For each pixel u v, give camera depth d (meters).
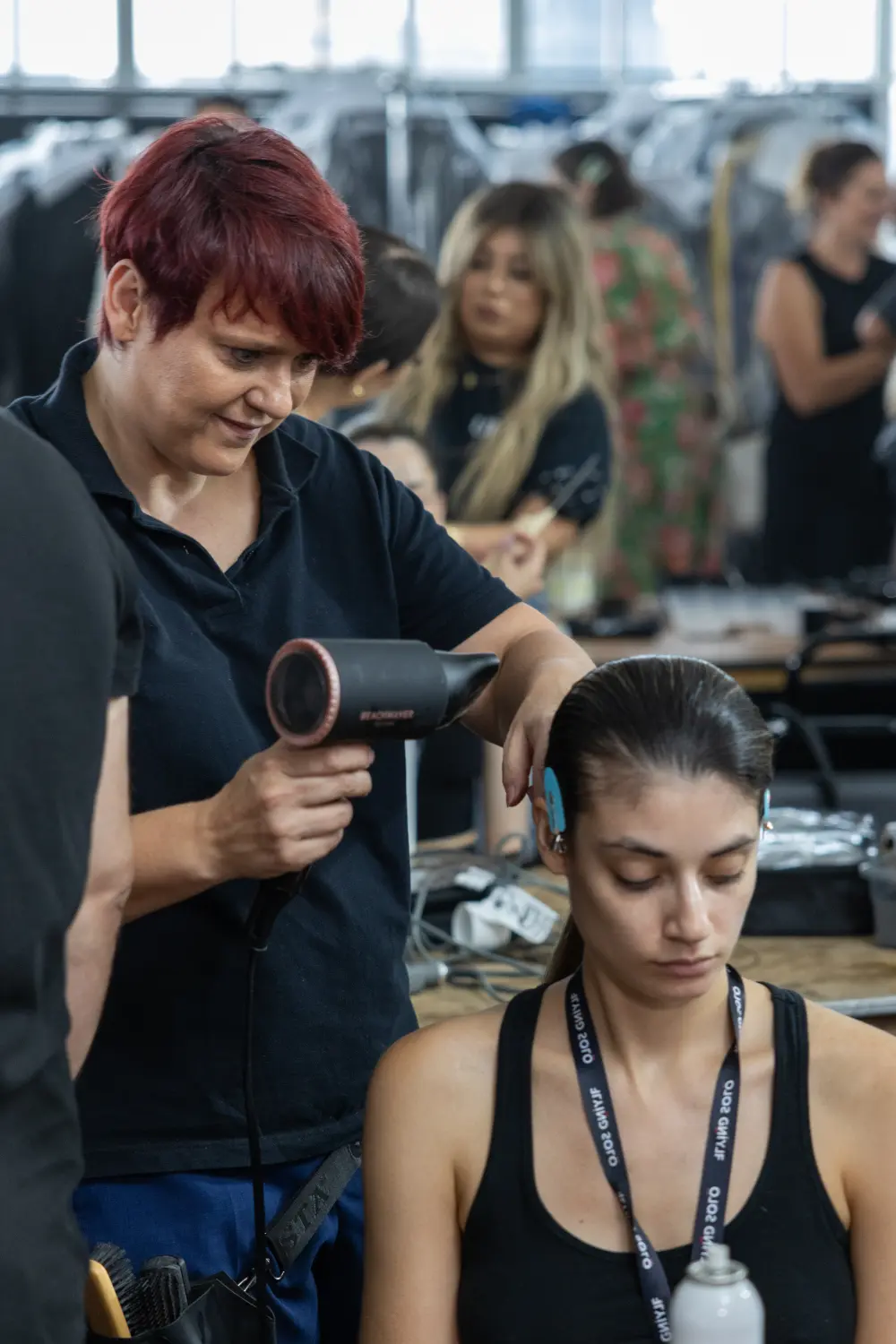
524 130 5.88
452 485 3.81
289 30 5.87
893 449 5.61
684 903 1.33
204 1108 1.64
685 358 5.58
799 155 5.61
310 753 1.42
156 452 1.59
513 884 2.59
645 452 5.57
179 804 1.58
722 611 4.98
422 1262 1.44
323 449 1.76
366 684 1.38
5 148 5.71
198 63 5.84
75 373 1.62
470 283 3.72
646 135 5.75
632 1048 1.41
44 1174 1.19
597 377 3.79
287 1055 1.67
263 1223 1.59
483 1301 1.41
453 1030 1.48
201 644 1.65
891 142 5.95
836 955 2.42
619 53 5.97
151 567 1.62
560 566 5.21
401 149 5.57
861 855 2.53
